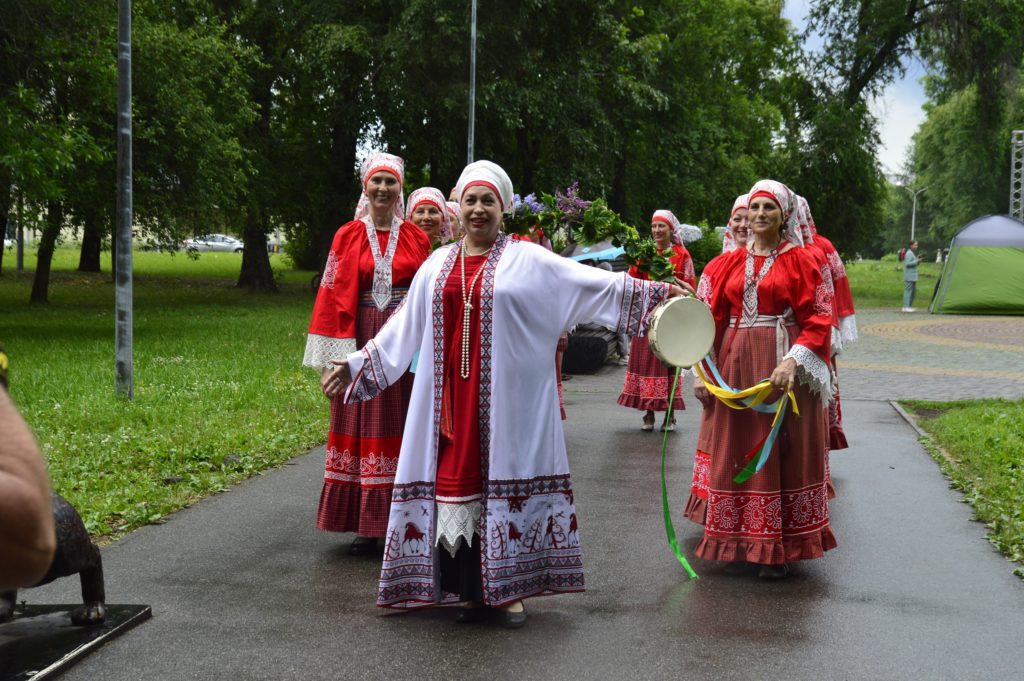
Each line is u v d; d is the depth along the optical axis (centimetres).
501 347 413
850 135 3316
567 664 379
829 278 501
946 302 2819
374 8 2720
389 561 418
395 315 439
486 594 407
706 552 500
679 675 369
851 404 1116
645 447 843
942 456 795
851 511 626
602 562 515
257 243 3170
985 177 4994
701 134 3525
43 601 445
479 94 2459
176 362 1265
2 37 1502
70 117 1681
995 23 3219
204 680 363
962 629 420
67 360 1278
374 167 539
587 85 2720
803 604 451
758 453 481
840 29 3397
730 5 3794
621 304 425
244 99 2153
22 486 123
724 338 521
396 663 379
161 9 1919
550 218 489
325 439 841
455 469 414
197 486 656
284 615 431
